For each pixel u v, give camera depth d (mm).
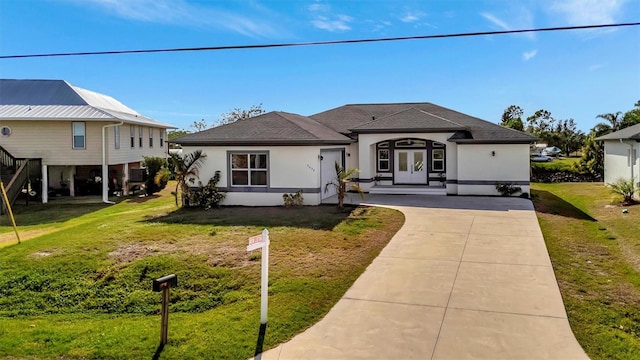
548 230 11812
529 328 5645
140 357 5289
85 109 21859
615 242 10445
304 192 16188
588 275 7848
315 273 8117
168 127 29359
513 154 18078
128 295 7895
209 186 16406
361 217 13461
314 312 6359
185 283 8180
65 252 9969
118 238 11148
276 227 12180
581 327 5668
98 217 16000
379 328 5758
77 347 5621
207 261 9133
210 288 7934
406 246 9852
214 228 12273
